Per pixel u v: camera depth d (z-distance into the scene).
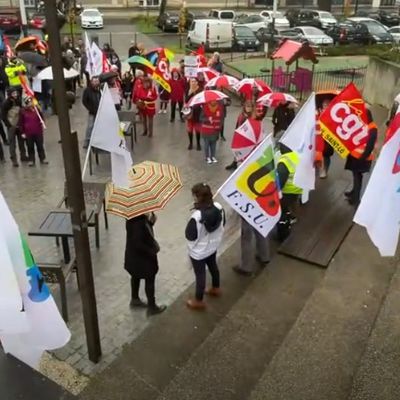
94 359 5.70
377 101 17.11
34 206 9.54
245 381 5.00
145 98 13.22
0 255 3.56
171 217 9.13
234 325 5.82
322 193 9.26
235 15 39.06
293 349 5.25
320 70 21.61
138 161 11.94
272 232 7.86
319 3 46.59
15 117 11.09
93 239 8.33
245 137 8.59
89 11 38.22
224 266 7.25
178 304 6.44
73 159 4.73
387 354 5.09
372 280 6.56
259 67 23.80
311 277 6.80
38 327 4.01
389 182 5.07
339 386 4.77
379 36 30.20
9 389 2.89
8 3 41.44
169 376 5.27
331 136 7.83
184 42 32.84
